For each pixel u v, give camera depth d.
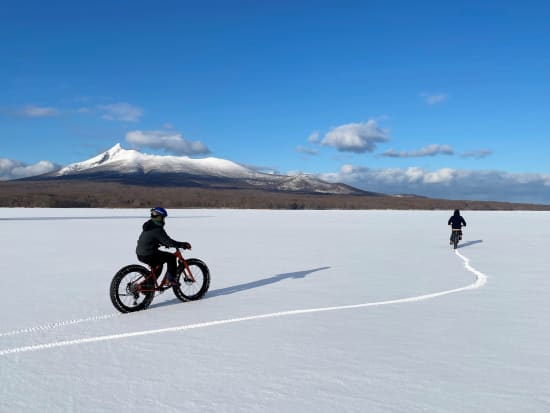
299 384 4.81
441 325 7.23
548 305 8.72
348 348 6.03
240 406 4.29
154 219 8.54
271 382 4.86
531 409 4.26
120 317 7.74
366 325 7.22
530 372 5.19
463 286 10.81
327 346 6.12
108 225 35.62
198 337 6.55
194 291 9.80
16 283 11.02
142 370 5.21
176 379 4.94
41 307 8.48
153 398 4.46
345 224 41.25
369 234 28.81
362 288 10.52
